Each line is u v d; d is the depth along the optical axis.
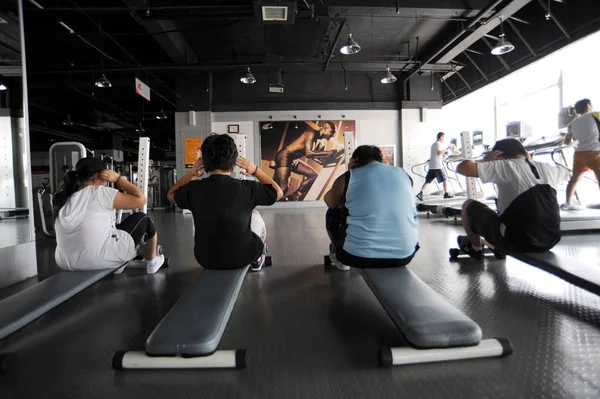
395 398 1.14
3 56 2.82
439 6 5.76
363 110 9.64
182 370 1.33
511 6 5.52
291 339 1.58
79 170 2.13
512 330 1.61
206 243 1.94
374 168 2.00
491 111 9.02
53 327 1.75
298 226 5.37
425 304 1.50
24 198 2.74
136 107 12.17
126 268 2.88
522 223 2.13
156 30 6.32
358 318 1.80
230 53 8.31
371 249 1.92
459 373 1.27
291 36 7.39
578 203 4.77
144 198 2.22
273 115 9.50
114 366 1.34
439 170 7.04
